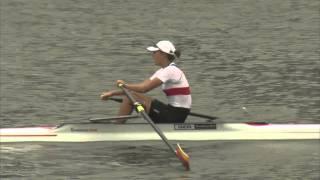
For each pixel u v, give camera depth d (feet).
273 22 349.20
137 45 274.77
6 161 115.14
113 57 241.35
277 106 165.58
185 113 127.95
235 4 418.31
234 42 281.74
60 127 128.47
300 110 160.86
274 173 108.78
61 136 127.95
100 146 125.18
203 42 283.38
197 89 185.78
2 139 127.54
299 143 128.26
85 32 314.76
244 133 130.21
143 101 125.39
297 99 172.24
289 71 211.61
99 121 127.34
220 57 241.35
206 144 126.93
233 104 168.45
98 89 187.62
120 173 108.37
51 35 303.68
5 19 358.23
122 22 349.00
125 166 112.47
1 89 184.75
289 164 113.91
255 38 294.05
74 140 127.85
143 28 329.11
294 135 131.03
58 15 374.02
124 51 255.91
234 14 380.78
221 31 319.47
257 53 250.78
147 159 116.98
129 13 382.22
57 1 425.69
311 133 131.03
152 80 123.65
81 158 117.29
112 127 128.16
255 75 205.26
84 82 196.95
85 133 128.16
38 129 129.18
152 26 336.08
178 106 127.03
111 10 393.50
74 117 155.02
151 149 123.34
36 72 211.20
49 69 216.95
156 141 127.95
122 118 124.16
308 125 131.64
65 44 275.59
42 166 112.27
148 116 120.16
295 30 318.86
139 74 211.41
